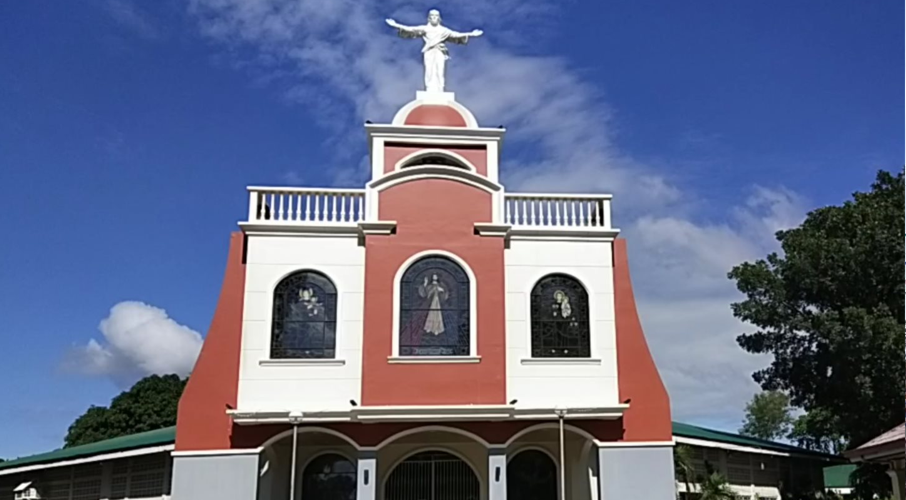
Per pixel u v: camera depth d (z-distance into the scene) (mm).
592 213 22484
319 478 22625
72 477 27984
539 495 23125
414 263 21156
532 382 20734
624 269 21922
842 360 32969
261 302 20625
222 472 19406
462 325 20859
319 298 20859
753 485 31391
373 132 23625
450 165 24062
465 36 25562
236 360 20172
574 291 21641
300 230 21141
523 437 23328
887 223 32969
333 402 20094
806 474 34969
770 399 71438
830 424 41719
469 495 22703
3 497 30875
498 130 23859
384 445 20078
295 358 20312
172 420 51562
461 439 22812
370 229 21141
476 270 21219
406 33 25531
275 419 19453
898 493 15945
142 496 24844
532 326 21188
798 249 35094
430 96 24781
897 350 30359
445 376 20375
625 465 20359
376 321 20562
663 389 21000
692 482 26156
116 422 50656
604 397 20844
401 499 22609
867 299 33656
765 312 35906
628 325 21453
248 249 20938
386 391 20125
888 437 15648
